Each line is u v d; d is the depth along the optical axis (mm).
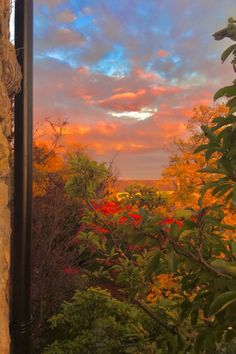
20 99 3041
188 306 2197
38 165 8305
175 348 2805
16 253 3006
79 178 3221
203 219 1876
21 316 2955
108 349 3627
